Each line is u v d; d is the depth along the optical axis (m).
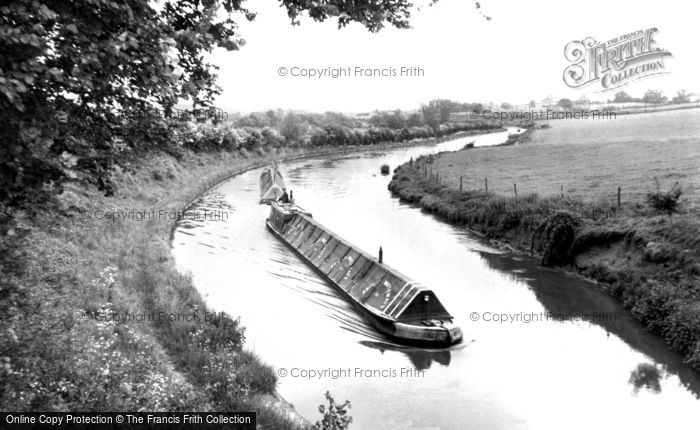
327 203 39.81
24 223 14.16
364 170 62.38
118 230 24.86
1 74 5.97
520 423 12.59
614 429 12.38
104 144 9.20
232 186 48.25
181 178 44.41
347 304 19.70
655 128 72.19
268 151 74.56
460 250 26.95
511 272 23.47
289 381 14.21
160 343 14.29
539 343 16.66
